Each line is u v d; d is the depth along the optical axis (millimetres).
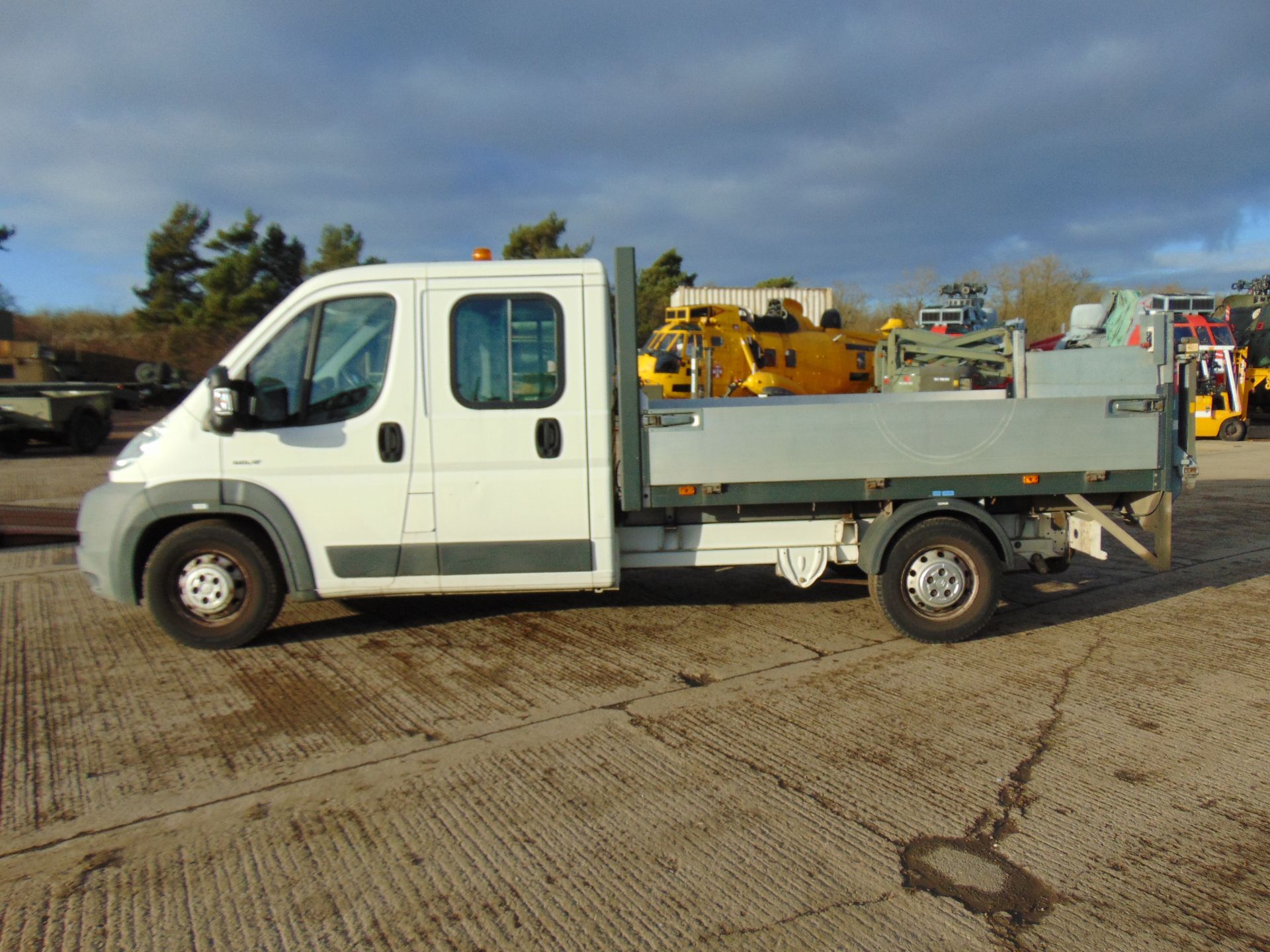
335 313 5441
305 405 5453
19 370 25422
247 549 5586
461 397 5441
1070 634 6051
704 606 6812
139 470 5516
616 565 5645
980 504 5969
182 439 5465
